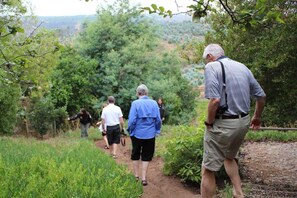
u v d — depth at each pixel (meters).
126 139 18.12
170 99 36.06
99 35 34.41
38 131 23.67
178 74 39.78
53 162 7.24
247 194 7.30
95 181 6.45
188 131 10.27
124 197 6.14
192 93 40.75
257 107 5.21
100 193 5.72
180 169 8.95
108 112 12.17
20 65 7.79
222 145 4.85
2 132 20.78
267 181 9.30
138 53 34.72
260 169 10.62
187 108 40.28
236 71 4.83
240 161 10.59
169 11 4.68
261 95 5.05
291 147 13.77
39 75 16.42
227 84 4.74
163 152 10.95
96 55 34.47
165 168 9.41
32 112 23.56
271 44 8.79
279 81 9.20
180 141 9.06
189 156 9.05
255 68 9.27
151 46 36.91
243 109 4.80
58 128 25.05
